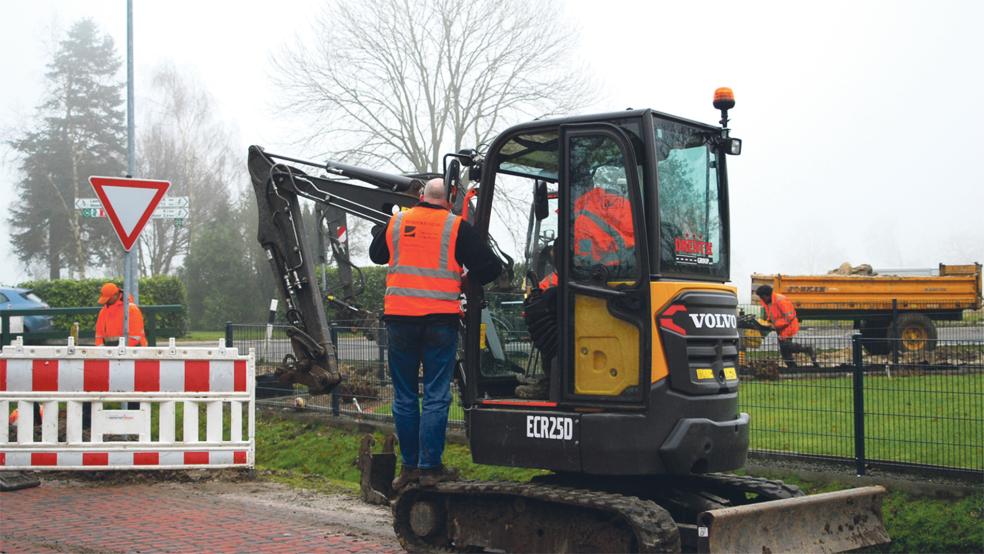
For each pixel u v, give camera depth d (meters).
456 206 7.97
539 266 7.11
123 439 10.88
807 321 23.38
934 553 7.73
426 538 7.09
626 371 6.20
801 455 9.41
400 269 6.83
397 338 6.86
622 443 6.11
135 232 10.69
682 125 6.66
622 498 6.09
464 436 11.39
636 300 6.16
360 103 35.59
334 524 8.10
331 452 12.30
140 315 12.71
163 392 10.09
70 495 9.30
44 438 9.91
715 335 6.43
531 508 6.56
